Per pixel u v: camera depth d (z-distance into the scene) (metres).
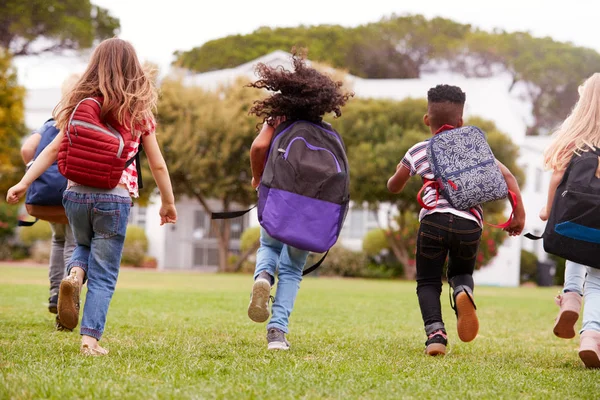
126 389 2.66
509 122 26.02
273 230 3.64
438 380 3.10
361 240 24.56
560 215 3.79
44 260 23.62
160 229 25.22
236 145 20.33
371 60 39.94
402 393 2.77
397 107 21.42
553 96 40.97
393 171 19.91
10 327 4.73
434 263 4.12
